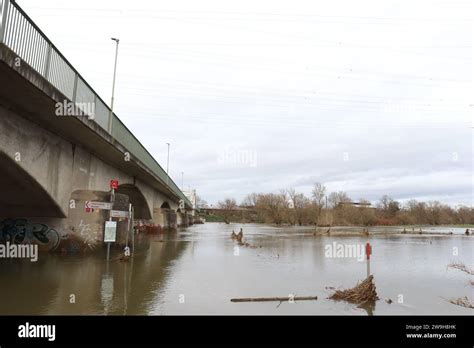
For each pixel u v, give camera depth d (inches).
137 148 1023.0
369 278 401.1
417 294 434.9
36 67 448.8
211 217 5265.8
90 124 595.8
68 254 683.4
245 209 5068.9
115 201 751.7
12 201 639.8
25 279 446.0
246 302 367.2
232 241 1222.3
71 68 550.3
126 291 394.6
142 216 1638.8
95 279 456.4
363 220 3447.3
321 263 691.4
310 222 3612.2
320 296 402.9
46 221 692.1
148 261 649.6
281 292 416.8
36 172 555.2
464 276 572.1
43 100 457.7
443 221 4220.0
